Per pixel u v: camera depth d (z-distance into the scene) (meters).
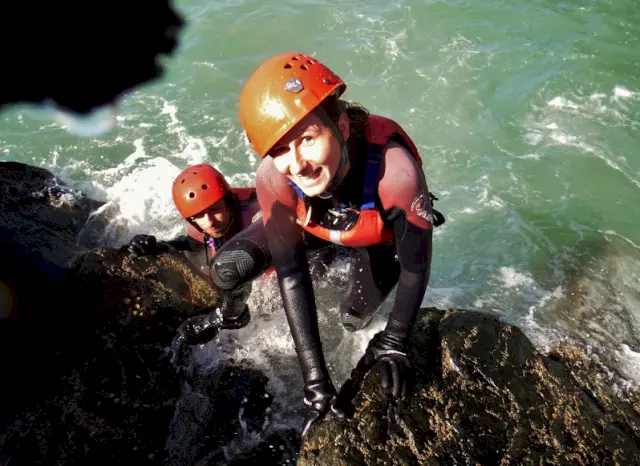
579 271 5.05
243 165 6.39
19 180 5.70
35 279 4.34
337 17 8.10
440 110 6.71
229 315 4.16
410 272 3.11
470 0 8.15
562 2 8.08
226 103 7.03
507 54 7.31
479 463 3.04
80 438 3.58
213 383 4.07
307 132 2.62
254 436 3.77
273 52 7.62
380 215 3.08
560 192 5.76
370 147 2.96
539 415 3.24
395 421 3.17
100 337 3.99
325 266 4.57
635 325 4.55
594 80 6.92
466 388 3.32
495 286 4.94
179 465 3.65
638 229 5.41
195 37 7.79
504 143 6.30
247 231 3.80
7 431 3.48
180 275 4.53
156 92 7.12
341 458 3.06
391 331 3.25
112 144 6.51
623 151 6.13
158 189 6.03
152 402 3.87
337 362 4.20
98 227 5.66
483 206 5.67
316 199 3.12
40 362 3.79
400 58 7.38
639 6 7.94
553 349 3.98
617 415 3.40
